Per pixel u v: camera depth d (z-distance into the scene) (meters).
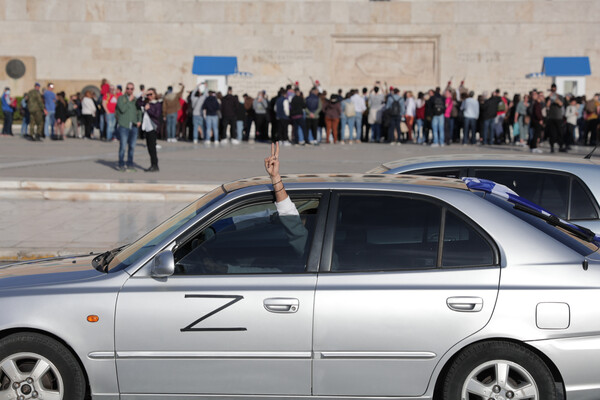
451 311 4.73
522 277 4.79
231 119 26.17
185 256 5.03
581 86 32.47
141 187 15.23
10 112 28.20
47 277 5.21
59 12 33.78
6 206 14.12
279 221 5.05
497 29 33.00
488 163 7.80
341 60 33.72
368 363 4.78
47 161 19.34
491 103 25.86
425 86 33.53
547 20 32.81
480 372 4.81
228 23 33.53
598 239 5.39
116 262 5.27
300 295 4.79
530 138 26.03
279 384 4.84
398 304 4.75
